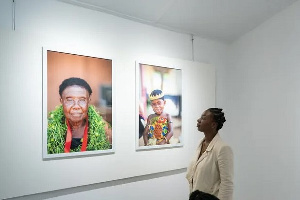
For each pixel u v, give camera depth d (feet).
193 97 10.76
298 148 10.24
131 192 8.77
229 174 5.72
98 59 8.00
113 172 8.16
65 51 7.27
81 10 7.82
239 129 12.52
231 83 12.87
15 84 6.41
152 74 9.37
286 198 10.59
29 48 6.68
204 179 6.05
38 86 6.79
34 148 6.66
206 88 11.34
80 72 7.57
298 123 10.27
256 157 11.75
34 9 6.93
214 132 6.54
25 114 6.54
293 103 10.44
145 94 9.12
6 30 6.30
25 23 6.77
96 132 7.78
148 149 9.14
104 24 8.30
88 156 7.64
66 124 7.20
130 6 8.30
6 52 6.30
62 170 7.11
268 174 11.27
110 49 8.36
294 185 10.34
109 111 8.12
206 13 9.62
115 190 8.36
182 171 10.39
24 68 6.57
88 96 7.67
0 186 6.14
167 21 9.66
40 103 6.80
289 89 10.58
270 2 9.96
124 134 8.48
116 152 8.27
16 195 6.34
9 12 6.54
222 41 12.50
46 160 6.85
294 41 10.44
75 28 7.64
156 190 9.49
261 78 11.60
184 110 10.35
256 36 11.79
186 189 10.46
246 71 12.22
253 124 11.91
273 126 11.10
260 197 11.55
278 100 10.95
